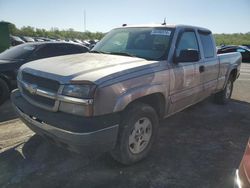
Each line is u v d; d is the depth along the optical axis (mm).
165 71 3840
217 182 3312
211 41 5461
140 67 3492
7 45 16641
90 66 3402
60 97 3043
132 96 3250
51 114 3148
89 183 3230
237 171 2385
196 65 4668
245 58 22359
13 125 5102
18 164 3629
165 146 4266
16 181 3250
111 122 3059
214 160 3859
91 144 2947
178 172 3510
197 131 4953
